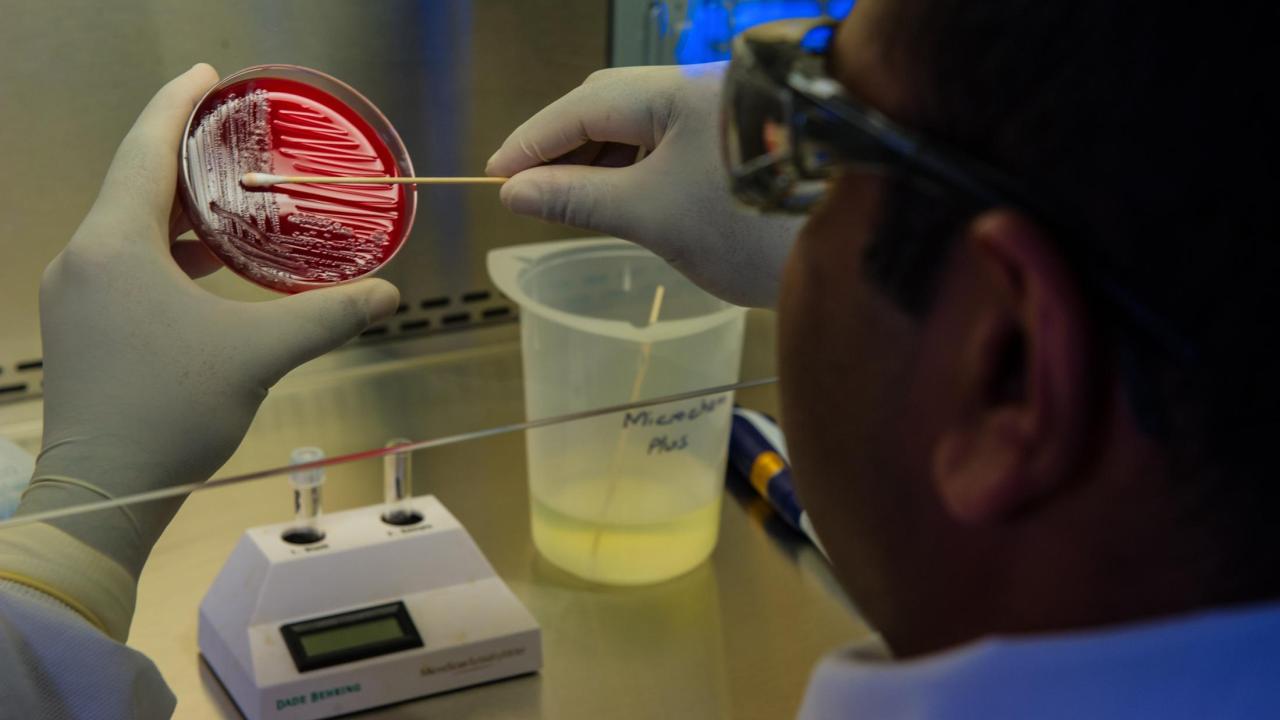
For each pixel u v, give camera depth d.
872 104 0.35
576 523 0.84
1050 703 0.30
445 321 0.91
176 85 0.67
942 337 0.33
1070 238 0.30
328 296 0.63
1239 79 0.28
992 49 0.31
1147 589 0.31
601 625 0.83
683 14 0.89
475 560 0.81
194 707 0.74
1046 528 0.32
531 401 0.83
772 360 0.92
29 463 0.69
